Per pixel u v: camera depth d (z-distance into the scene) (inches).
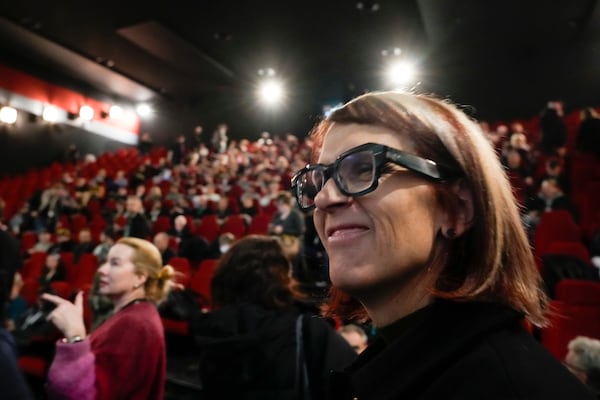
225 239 127.6
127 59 283.0
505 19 220.5
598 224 107.6
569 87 253.1
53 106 300.5
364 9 206.8
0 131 277.1
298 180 16.6
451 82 275.0
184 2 207.8
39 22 230.4
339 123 15.5
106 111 340.2
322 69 289.4
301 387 30.0
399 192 13.4
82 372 33.4
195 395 70.3
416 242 13.3
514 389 10.4
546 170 150.1
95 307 48.9
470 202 14.0
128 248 42.3
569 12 213.8
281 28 232.8
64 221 207.3
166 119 363.6
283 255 35.4
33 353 88.4
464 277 13.7
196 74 302.4
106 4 210.4
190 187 232.7
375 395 12.5
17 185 270.2
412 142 14.1
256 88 323.3
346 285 13.7
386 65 277.9
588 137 149.0
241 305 32.9
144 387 36.4
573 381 10.9
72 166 300.5
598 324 55.9
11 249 42.8
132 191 241.9
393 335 14.3
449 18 217.9
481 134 15.0
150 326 37.9
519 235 14.0
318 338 32.0
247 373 30.1
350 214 13.9
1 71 269.9
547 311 14.4
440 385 11.3
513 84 264.8
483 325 11.9
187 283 108.7
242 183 227.1
